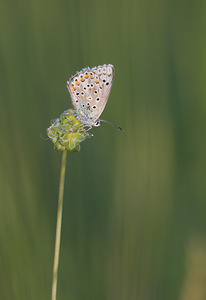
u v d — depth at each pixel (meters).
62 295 0.49
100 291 0.50
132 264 0.50
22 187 0.49
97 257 0.50
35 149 0.50
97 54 0.50
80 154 0.50
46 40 0.50
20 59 0.50
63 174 0.44
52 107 0.50
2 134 0.49
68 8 0.50
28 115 0.50
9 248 0.49
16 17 0.50
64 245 0.50
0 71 0.49
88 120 0.46
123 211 0.50
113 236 0.50
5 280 0.48
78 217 0.50
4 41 0.50
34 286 0.49
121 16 0.50
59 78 0.50
